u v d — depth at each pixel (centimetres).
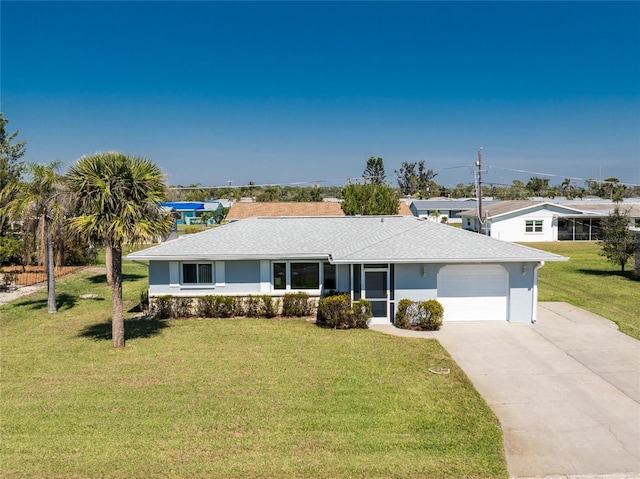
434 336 1541
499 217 4647
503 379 1164
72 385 1113
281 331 1611
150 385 1112
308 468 760
